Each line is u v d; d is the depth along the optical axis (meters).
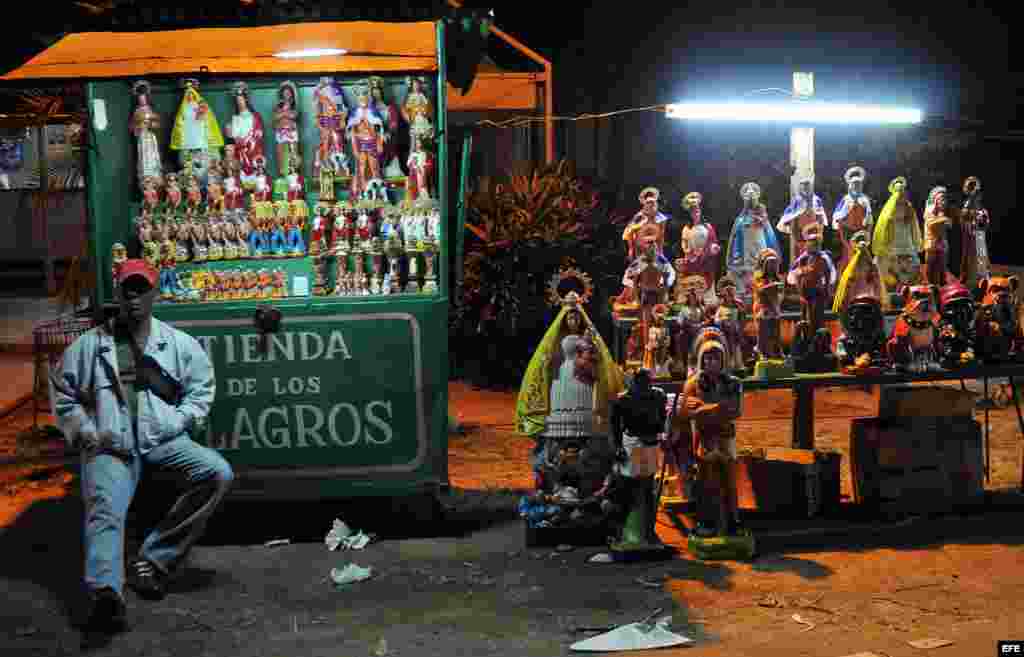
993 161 14.12
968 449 6.95
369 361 6.72
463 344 12.15
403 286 7.18
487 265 11.52
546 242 11.41
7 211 17.39
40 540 6.85
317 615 5.55
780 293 6.79
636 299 6.88
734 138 14.17
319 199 7.14
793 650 4.97
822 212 7.56
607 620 5.38
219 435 6.71
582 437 6.63
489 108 13.00
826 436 9.16
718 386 6.29
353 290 7.02
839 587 5.81
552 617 5.44
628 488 6.36
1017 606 5.51
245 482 6.73
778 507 7.03
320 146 7.14
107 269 6.99
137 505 6.86
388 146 7.23
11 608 5.70
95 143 6.89
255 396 6.71
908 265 7.58
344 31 6.92
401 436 6.77
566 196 12.05
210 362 6.25
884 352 7.01
